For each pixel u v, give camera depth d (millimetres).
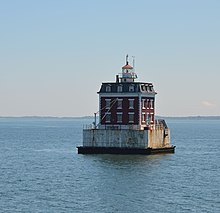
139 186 93375
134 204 78500
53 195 85000
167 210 75000
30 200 81188
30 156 148625
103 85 143375
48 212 73562
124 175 106000
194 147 191125
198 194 86500
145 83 143875
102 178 102375
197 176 107000
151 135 137250
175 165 122812
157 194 86000
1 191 88688
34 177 104750
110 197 83312
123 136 136875
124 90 141125
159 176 105562
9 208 75938
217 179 103438
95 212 73750
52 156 147000
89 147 139500
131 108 140500
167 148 145250
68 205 77750
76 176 105250
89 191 88312
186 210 75000
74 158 135625
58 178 102938
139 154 136500
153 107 146500
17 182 98375
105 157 134375
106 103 142750
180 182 98625
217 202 80312
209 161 136500
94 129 139000
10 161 135125
